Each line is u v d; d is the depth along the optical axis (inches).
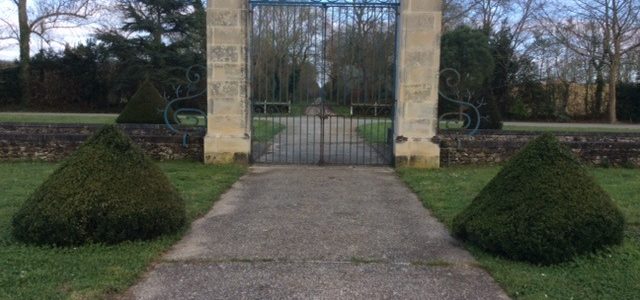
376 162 379.2
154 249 166.6
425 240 185.6
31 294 129.3
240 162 357.7
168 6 1186.6
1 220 194.7
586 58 1190.3
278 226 201.5
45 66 1181.1
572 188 165.5
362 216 219.5
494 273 151.2
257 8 363.9
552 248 156.2
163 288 138.9
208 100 354.0
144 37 1179.3
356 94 370.6
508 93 1226.0
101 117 900.6
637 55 1192.2
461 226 181.8
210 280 144.9
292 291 138.0
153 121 514.6
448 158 363.3
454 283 145.5
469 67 1069.8
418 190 271.6
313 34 366.9
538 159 174.4
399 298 134.9
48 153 366.6
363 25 364.5
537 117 1222.9
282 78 369.4
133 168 180.5
